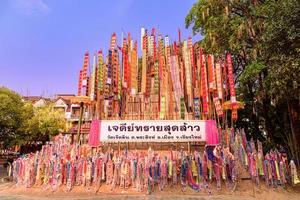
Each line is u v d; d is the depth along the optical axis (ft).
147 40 67.46
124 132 46.47
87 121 75.97
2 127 63.36
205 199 35.70
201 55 53.78
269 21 42.34
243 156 44.09
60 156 44.47
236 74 66.54
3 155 88.28
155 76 57.41
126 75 55.77
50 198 37.24
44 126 78.33
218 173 40.63
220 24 57.06
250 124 70.23
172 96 53.26
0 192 41.22
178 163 41.68
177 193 39.04
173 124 46.78
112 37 57.41
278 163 41.93
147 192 38.78
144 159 41.37
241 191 39.27
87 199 36.06
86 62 53.78
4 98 63.77
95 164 41.78
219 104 50.16
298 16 37.14
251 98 64.54
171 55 57.77
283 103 54.54
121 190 39.58
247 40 55.42
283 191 39.96
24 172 43.83
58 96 134.51
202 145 50.11
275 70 40.65
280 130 59.11
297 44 37.58
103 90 55.11
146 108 56.54
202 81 51.75
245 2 55.16
